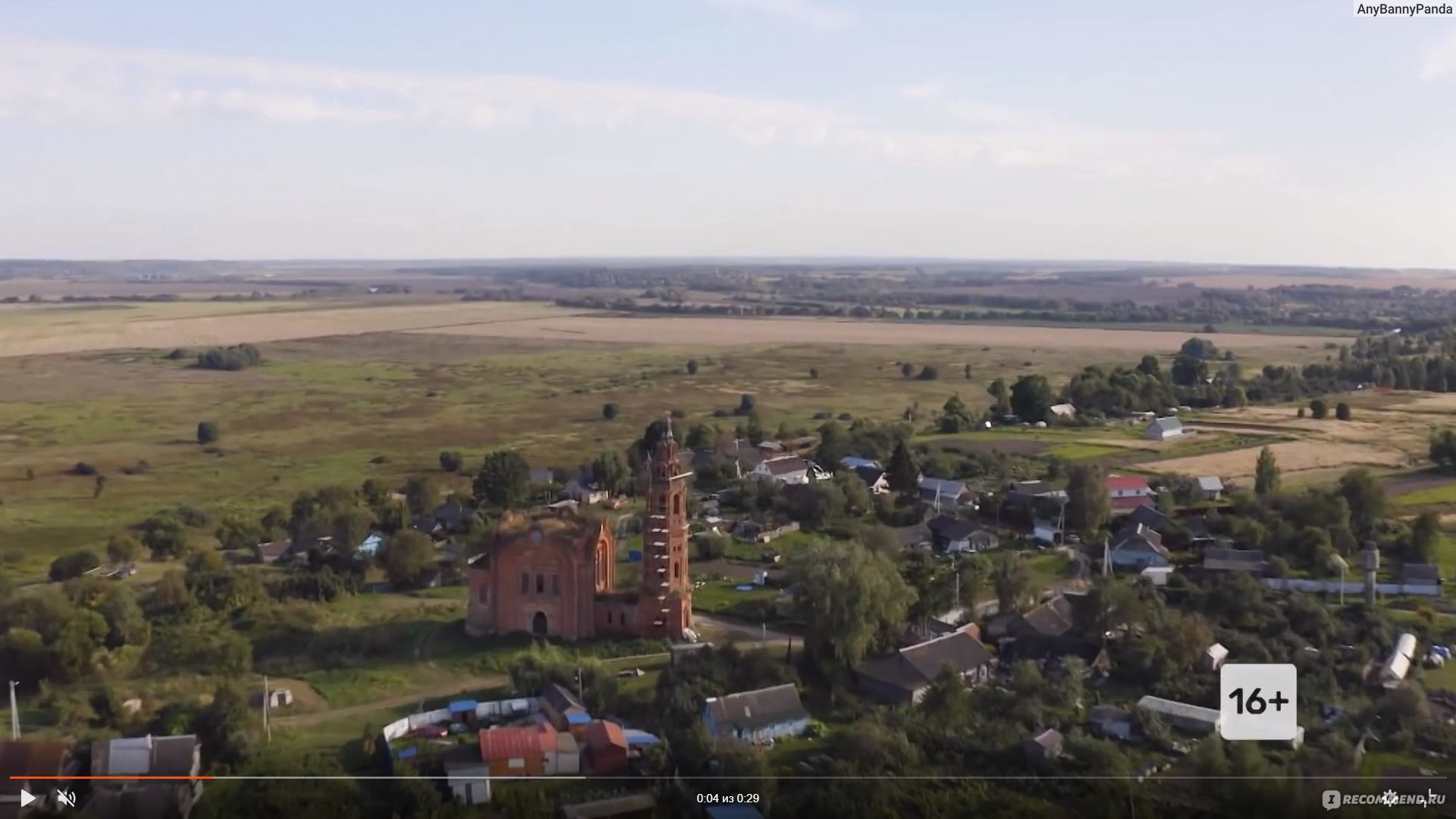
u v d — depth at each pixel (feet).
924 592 479.41
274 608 490.90
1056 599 472.44
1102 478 629.51
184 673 425.69
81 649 420.36
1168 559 554.46
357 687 417.28
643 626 467.52
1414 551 558.97
